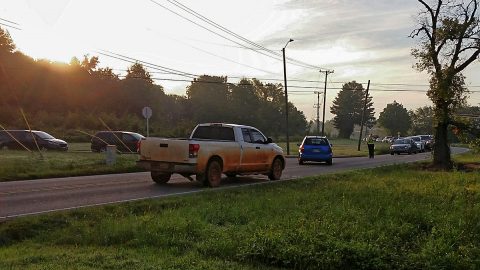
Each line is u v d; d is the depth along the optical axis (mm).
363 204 10773
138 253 7027
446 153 27219
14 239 8445
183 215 9609
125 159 24281
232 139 16734
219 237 7633
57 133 56219
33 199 12500
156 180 16484
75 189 14672
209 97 119375
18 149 33844
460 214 9227
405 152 49938
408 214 9398
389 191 13156
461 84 26719
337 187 14461
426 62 26969
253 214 9773
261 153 17672
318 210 9883
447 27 25672
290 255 6602
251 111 122625
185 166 14906
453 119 27016
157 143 15406
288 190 13906
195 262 6543
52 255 6848
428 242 7191
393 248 7020
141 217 9273
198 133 17188
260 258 6754
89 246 7598
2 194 13422
